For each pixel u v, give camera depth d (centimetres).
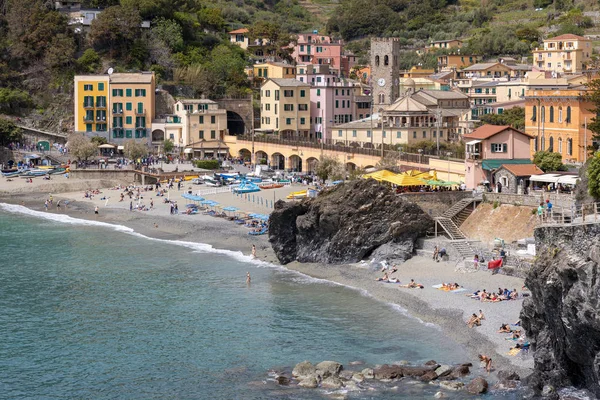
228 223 19162
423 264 14438
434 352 10738
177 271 15275
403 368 10081
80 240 18200
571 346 8900
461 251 14238
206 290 13925
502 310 11869
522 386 9538
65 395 9850
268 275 14900
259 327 11938
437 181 16462
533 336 10012
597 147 16738
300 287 14000
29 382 10212
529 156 17025
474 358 10475
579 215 12075
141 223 19925
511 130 16925
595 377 8856
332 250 15162
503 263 13425
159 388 9969
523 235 14362
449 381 9762
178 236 18475
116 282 14500
